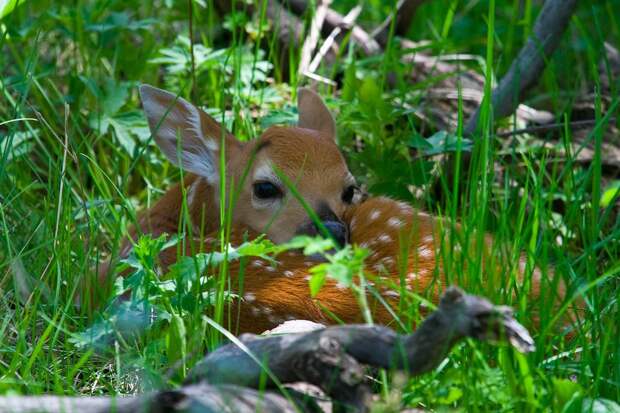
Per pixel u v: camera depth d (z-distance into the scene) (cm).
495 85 1239
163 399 496
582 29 1225
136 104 1169
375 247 762
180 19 1282
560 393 546
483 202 691
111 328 643
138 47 1272
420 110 1160
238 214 910
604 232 934
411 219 790
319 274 531
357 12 1345
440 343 488
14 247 789
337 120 1071
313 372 509
